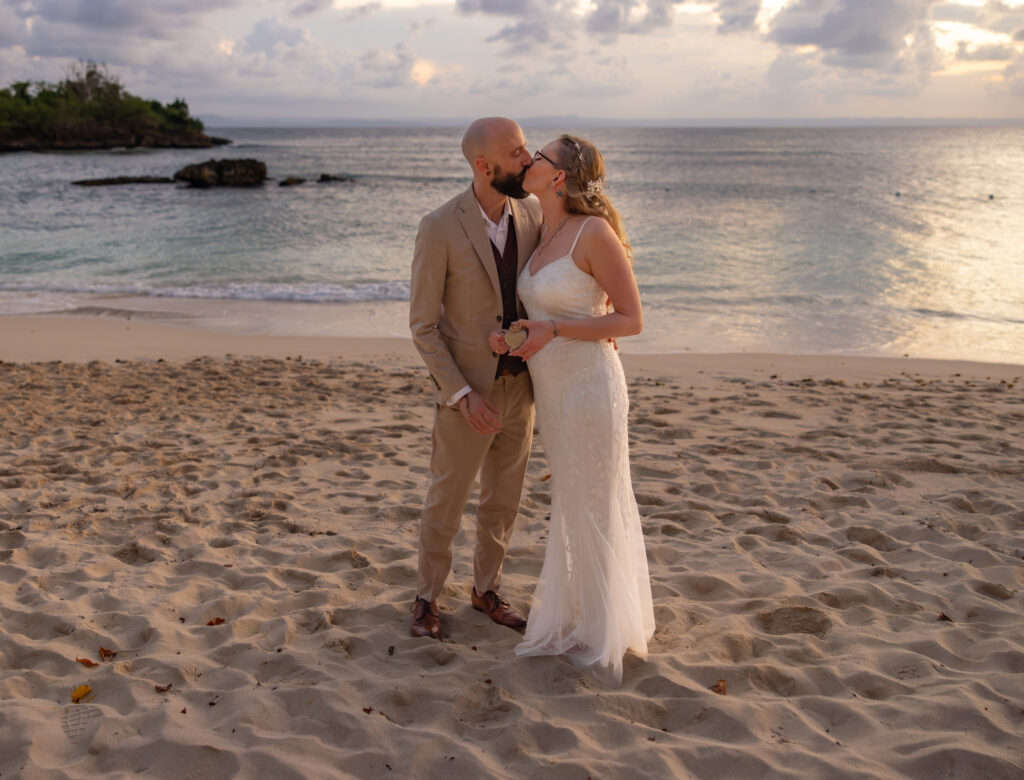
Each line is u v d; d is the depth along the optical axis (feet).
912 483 16.57
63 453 18.45
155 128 359.87
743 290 49.34
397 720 8.43
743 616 10.78
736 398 24.66
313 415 22.36
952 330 38.60
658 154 301.84
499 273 9.81
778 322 40.70
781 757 7.67
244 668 9.44
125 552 13.08
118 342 34.42
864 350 35.12
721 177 170.19
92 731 8.05
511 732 8.08
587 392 9.37
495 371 9.74
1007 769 7.36
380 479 16.98
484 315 9.68
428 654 9.77
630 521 9.80
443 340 9.86
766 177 169.27
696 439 20.17
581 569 9.53
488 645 10.17
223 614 10.94
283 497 15.70
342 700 8.61
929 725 8.18
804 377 28.96
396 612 10.96
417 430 20.90
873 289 48.96
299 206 112.06
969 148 357.00
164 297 46.98
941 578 11.97
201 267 59.26
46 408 22.47
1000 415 22.56
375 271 57.77
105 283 51.75
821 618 10.66
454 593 11.74
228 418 21.86
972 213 92.99
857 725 8.25
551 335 9.09
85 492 15.89
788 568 12.67
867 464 17.85
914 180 155.33
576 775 7.41
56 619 10.50
